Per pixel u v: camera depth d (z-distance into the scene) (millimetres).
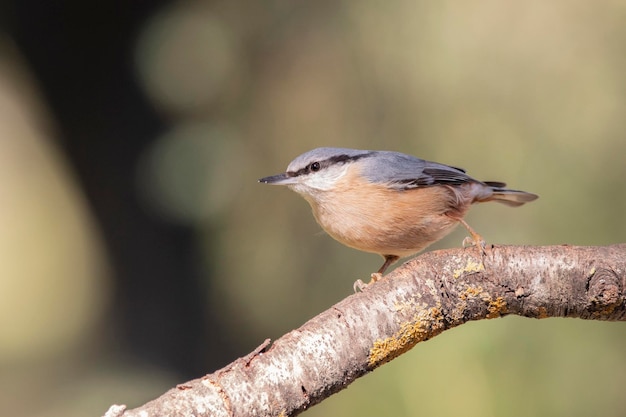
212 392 4652
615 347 8109
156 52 12508
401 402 8578
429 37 11047
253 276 11945
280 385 4746
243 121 12422
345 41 11680
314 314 11250
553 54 10188
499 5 10727
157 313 12461
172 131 12594
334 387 4906
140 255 12445
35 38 12156
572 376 8117
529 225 9133
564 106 9711
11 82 16594
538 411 8055
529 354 8211
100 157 12391
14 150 19922
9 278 20141
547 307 5191
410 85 11219
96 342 13836
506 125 10141
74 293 18641
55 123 12469
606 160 8953
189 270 12477
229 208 12328
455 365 8422
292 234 11836
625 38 9914
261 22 12328
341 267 11305
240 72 12477
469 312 5199
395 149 11156
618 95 9539
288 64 12234
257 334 11867
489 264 5168
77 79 12289
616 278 5082
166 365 12273
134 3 12312
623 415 7961
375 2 11305
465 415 8195
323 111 11898
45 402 14156
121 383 12250
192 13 12609
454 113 10695
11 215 20406
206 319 12305
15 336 18125
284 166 12070
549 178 9086
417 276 5168
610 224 8633
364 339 4977
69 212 19688
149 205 12492
